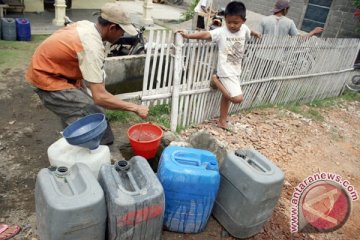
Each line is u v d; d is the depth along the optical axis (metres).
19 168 3.36
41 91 2.96
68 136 2.56
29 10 9.77
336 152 4.84
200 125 4.78
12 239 2.55
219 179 2.58
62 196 2.02
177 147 2.74
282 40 5.26
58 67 2.86
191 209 2.64
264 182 2.51
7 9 9.20
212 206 2.71
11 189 3.07
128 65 5.16
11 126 4.11
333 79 6.82
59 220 1.96
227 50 4.19
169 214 2.67
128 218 2.15
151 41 3.89
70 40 2.71
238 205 2.69
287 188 3.79
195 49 4.28
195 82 4.52
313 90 6.54
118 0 15.48
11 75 5.61
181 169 2.48
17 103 4.70
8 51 6.72
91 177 2.21
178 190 2.53
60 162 2.55
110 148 3.30
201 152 2.69
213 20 7.60
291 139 4.91
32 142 3.83
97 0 11.35
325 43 6.04
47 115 4.47
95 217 2.08
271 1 10.38
